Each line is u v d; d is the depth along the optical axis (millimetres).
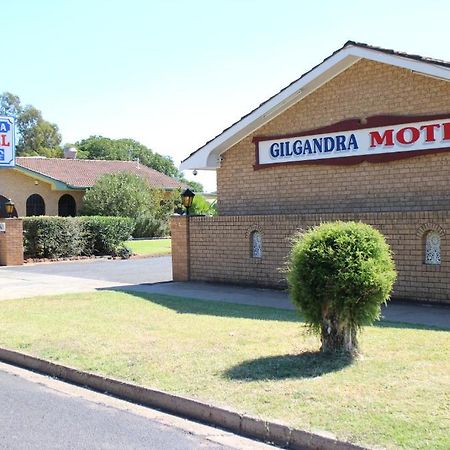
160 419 6566
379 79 14297
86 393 7613
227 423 6223
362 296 7672
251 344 8883
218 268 16547
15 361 9172
